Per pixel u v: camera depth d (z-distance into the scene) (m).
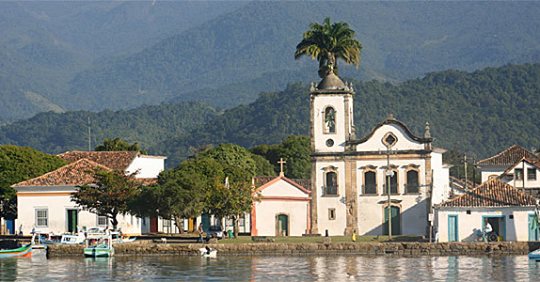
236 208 138.75
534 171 148.25
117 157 170.75
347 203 145.25
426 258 120.44
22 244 134.38
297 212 151.25
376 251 126.06
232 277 103.50
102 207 140.75
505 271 104.88
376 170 144.75
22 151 162.88
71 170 154.38
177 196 134.50
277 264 115.50
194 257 126.06
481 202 127.00
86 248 128.38
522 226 125.75
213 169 151.12
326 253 127.06
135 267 114.75
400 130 144.12
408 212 143.25
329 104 146.75
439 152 152.62
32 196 152.38
